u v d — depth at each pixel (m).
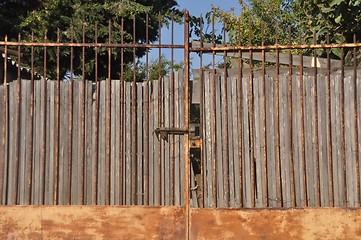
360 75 6.48
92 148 6.37
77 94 6.42
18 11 19.09
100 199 6.32
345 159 6.24
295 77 6.35
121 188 6.29
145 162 6.34
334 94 6.33
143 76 16.39
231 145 6.33
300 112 6.29
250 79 6.32
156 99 6.40
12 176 6.37
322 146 6.27
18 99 6.41
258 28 14.67
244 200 6.26
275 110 6.33
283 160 6.29
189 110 6.31
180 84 6.39
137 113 6.39
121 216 6.18
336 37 8.41
